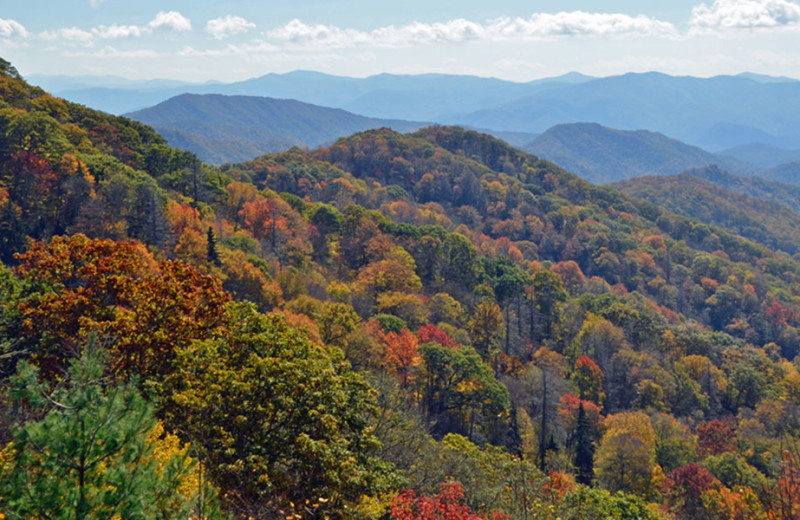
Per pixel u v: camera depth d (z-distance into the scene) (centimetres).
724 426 7162
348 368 2394
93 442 988
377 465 2077
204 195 11106
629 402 8475
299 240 10375
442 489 1931
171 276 2606
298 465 1950
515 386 7225
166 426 1823
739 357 10319
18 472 956
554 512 2475
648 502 5153
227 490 1783
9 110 8788
